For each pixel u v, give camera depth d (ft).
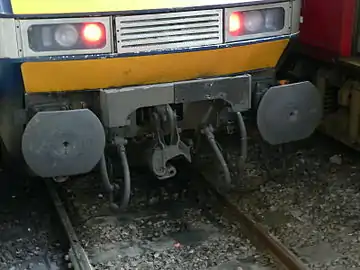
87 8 11.50
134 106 12.49
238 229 13.47
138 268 12.23
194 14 12.10
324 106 17.62
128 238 13.41
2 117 12.79
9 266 12.61
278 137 13.93
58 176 12.86
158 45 12.00
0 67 11.60
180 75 13.03
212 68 13.21
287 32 13.41
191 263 12.37
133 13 11.67
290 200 14.73
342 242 12.93
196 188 15.42
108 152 14.25
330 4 16.21
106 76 12.30
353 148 16.90
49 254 13.00
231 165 16.42
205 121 14.10
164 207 14.74
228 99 13.25
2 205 15.14
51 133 11.80
